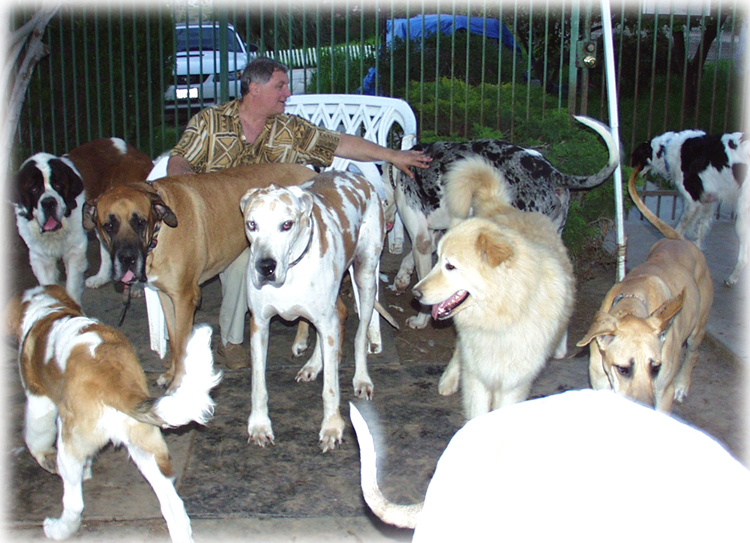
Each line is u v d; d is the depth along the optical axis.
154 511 2.49
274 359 3.51
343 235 2.92
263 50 5.42
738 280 4.14
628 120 8.42
